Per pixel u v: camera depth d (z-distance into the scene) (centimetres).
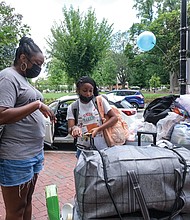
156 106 254
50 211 167
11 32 543
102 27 1966
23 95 158
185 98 237
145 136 220
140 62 2770
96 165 109
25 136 165
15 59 168
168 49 2230
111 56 3269
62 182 373
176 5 2675
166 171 107
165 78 2795
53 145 598
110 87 3644
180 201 106
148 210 106
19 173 165
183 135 208
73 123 221
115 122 212
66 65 1964
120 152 118
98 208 105
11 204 170
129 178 104
